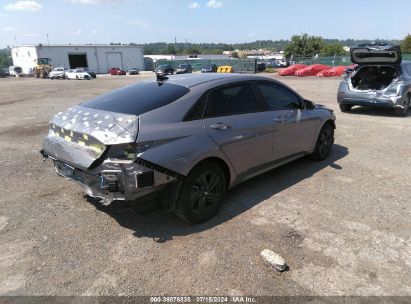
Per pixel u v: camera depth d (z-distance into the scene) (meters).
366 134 8.27
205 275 3.06
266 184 5.07
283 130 4.92
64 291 2.89
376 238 3.62
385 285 2.93
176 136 3.56
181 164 3.54
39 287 2.94
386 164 5.98
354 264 3.20
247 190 4.85
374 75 10.75
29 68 69.12
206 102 3.97
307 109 5.54
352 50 10.42
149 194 3.49
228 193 4.75
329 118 5.98
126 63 79.44
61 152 3.79
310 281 2.98
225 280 3.00
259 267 3.16
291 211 4.21
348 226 3.86
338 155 6.52
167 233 3.74
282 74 35.69
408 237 3.65
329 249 3.43
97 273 3.11
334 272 3.09
